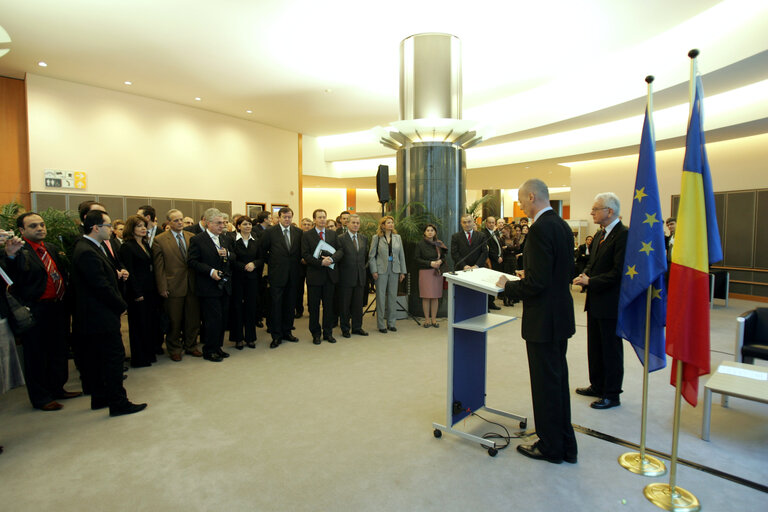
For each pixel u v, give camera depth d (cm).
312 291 512
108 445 273
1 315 277
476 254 610
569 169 1388
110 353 312
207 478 234
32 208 846
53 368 348
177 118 1059
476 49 715
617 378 321
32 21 636
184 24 648
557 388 241
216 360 447
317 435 283
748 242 903
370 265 575
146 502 213
